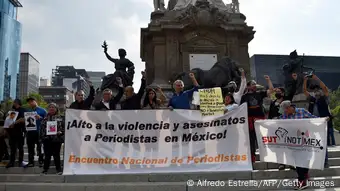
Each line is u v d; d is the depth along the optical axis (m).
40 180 8.49
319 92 11.35
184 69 17.25
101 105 9.61
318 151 7.46
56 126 8.88
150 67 18.02
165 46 17.62
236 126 8.09
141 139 8.12
